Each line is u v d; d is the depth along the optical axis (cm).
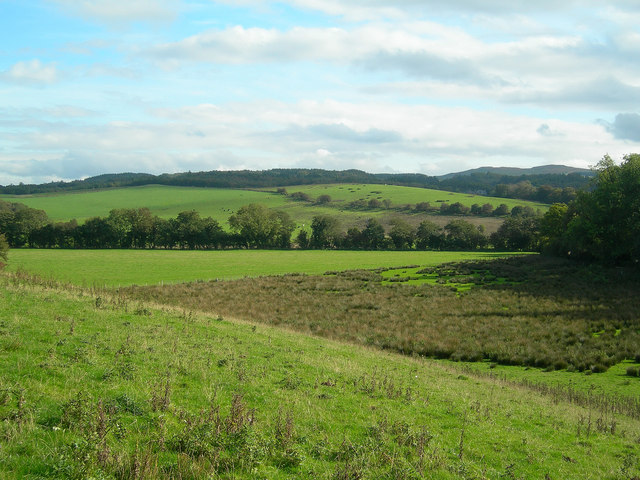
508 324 3969
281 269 8606
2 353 1232
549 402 2011
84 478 686
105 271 7844
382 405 1442
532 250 12656
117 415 938
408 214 18338
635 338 3366
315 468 898
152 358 1480
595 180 7562
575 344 3334
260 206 15562
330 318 4394
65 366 1211
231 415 970
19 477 689
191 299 5197
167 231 13738
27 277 3053
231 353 1827
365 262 9912
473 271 7456
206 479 762
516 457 1189
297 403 1309
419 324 4075
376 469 935
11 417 862
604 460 1281
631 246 6494
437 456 1059
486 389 2136
